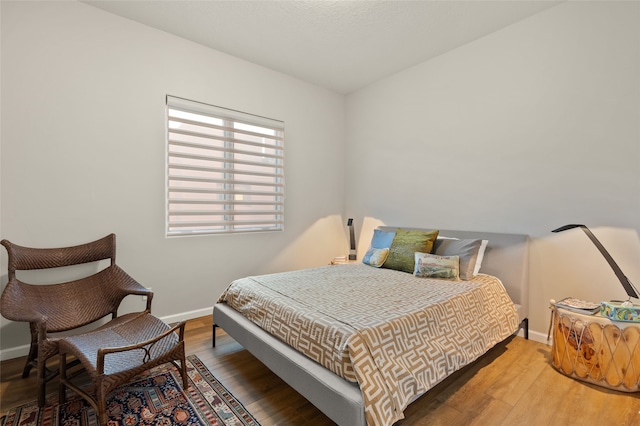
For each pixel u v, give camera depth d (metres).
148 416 1.56
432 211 3.24
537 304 2.52
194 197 3.00
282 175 3.56
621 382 1.75
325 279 2.46
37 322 1.62
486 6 2.38
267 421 1.54
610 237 2.16
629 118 2.08
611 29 2.14
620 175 2.12
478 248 2.62
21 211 2.16
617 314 1.76
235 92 3.16
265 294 2.05
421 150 3.33
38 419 1.54
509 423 1.52
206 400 1.70
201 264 2.99
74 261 2.22
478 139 2.87
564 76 2.35
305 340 1.59
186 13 2.47
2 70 2.09
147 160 2.67
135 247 2.63
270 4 2.35
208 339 2.48
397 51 3.05
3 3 2.09
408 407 1.64
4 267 2.11
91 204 2.42
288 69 3.44
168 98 2.75
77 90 2.35
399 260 2.82
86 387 1.82
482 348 1.92
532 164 2.53
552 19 2.39
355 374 1.29
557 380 1.89
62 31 2.29
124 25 2.54
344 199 4.22
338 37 2.81
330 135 4.04
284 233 3.61
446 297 1.97
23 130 2.16
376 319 1.57
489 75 2.77
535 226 2.53
